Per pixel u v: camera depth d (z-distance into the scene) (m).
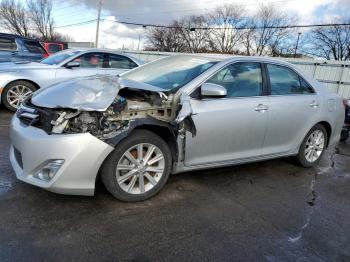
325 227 3.35
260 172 4.75
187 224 3.17
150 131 3.47
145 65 4.77
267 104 4.29
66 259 2.54
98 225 3.02
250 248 2.89
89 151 3.05
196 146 3.77
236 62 4.18
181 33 61.62
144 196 3.50
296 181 4.54
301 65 16.88
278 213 3.56
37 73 7.34
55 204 3.30
